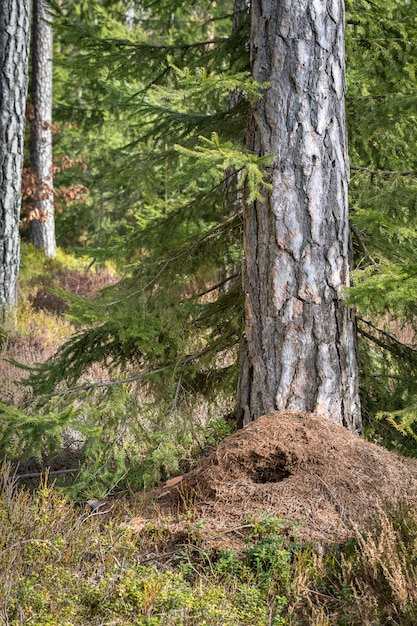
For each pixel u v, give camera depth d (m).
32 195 15.61
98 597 3.45
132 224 17.89
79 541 3.94
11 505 4.18
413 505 3.91
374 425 5.58
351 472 4.38
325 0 4.91
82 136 18.72
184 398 5.66
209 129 5.58
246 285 5.05
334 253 4.92
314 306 4.86
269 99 4.89
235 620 3.38
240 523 4.15
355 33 5.67
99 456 5.19
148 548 4.16
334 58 4.95
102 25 12.91
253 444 4.57
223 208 6.01
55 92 19.03
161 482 5.41
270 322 4.91
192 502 4.51
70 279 13.44
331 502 4.22
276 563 3.77
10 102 10.28
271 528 4.02
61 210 18.52
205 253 5.75
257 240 4.96
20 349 9.14
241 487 4.40
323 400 4.88
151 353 5.82
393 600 3.41
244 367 5.17
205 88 4.30
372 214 4.47
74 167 19.17
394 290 3.98
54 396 5.33
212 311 5.85
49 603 3.33
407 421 4.14
